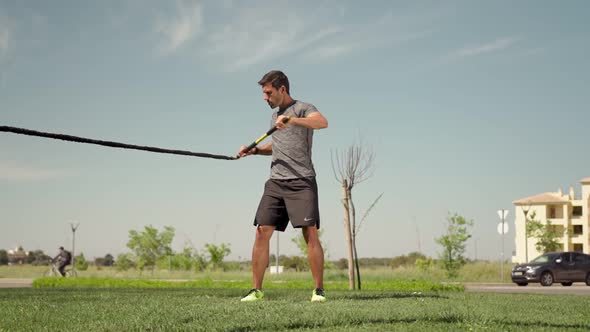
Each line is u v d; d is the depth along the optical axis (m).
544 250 48.47
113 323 4.36
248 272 32.75
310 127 6.02
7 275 37.09
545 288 21.27
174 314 4.77
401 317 4.51
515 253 64.38
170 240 38.09
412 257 35.66
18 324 4.45
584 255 24.45
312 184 6.14
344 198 15.41
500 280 28.44
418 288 16.78
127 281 21.27
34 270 43.16
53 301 6.59
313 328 4.03
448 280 27.62
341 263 33.47
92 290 9.82
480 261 31.53
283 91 6.26
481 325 4.23
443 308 5.24
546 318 4.86
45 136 4.04
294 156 6.13
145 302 6.15
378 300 6.20
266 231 6.29
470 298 7.25
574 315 5.28
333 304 5.51
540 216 63.59
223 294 8.14
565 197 64.12
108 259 53.66
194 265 36.66
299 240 31.11
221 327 4.00
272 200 6.21
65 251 29.14
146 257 37.91
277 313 4.71
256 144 6.07
